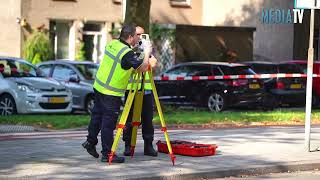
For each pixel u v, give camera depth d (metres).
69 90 42.38
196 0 77.00
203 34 65.94
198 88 50.94
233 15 77.56
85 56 70.06
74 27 68.88
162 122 22.30
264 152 25.84
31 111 40.00
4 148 25.88
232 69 50.94
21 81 40.50
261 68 55.41
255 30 70.19
